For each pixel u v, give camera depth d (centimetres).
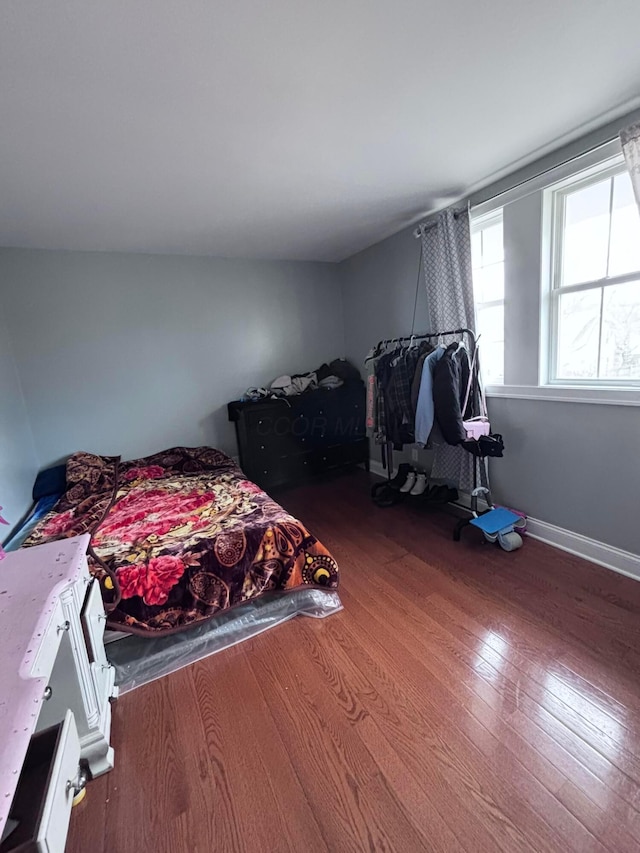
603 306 213
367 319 397
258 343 402
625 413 199
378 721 138
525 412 250
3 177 188
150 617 173
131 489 295
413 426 279
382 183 235
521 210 229
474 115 170
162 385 363
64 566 116
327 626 189
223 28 112
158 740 137
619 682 144
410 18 114
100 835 109
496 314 274
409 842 102
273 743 133
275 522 207
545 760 120
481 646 168
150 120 154
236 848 104
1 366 270
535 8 115
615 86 155
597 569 215
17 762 58
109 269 331
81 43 112
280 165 202
